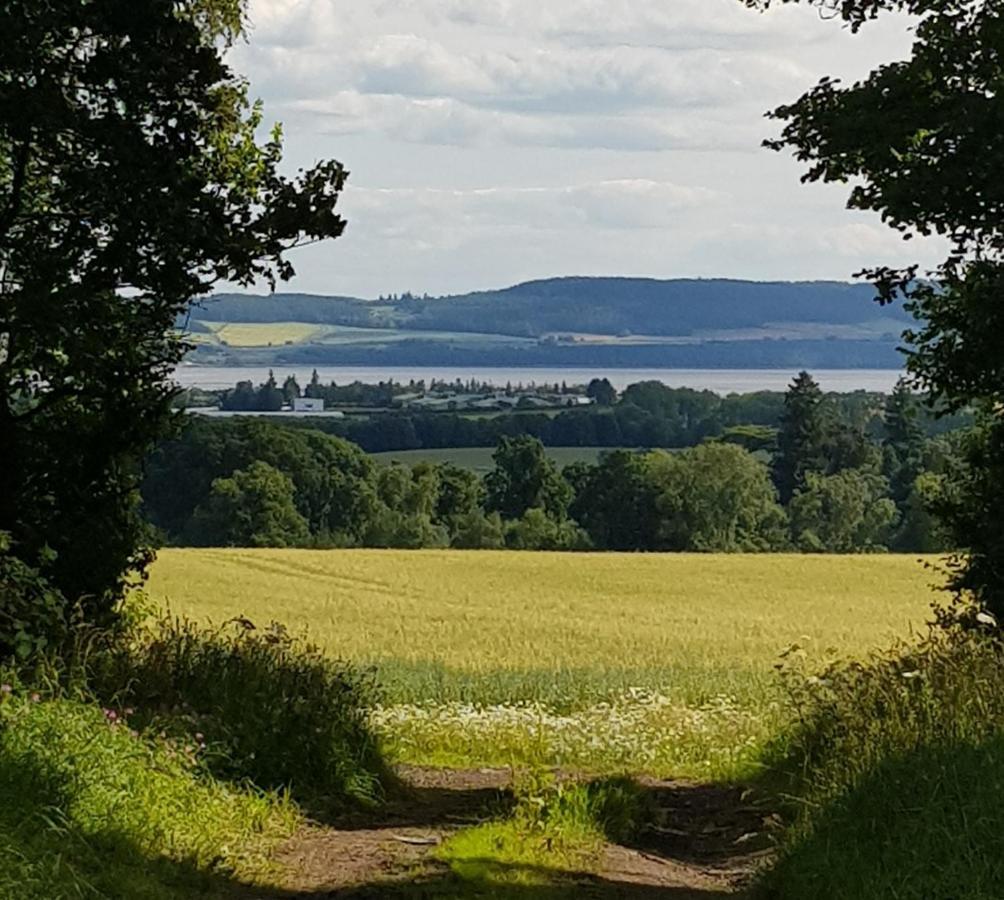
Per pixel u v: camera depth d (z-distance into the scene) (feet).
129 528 58.65
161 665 40.32
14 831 24.23
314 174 56.49
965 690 32.71
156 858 26.48
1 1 49.60
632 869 30.35
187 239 51.70
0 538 37.52
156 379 57.72
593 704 80.69
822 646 118.73
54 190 53.72
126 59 52.37
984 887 22.09
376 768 42.70
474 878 27.22
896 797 26.68
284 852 30.22
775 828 33.37
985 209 50.26
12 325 51.19
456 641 118.52
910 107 52.65
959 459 57.00
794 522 361.51
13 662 34.37
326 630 125.80
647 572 194.80
